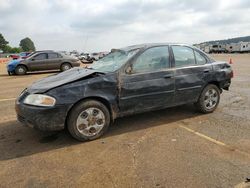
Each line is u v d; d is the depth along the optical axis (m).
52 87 4.40
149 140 4.64
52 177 3.51
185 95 5.60
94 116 4.64
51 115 4.30
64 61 18.33
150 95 5.09
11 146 4.54
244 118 5.75
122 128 5.26
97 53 37.34
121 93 4.80
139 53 5.08
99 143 4.57
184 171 3.55
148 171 3.58
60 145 4.53
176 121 5.62
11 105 7.46
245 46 67.19
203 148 4.25
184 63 5.63
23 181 3.44
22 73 17.38
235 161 3.80
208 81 5.89
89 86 4.53
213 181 3.30
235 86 10.07
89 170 3.66
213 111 6.27
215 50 72.62
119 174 3.53
